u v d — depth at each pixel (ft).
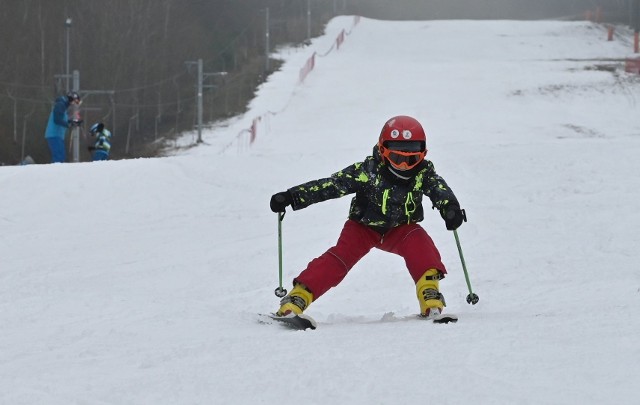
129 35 171.32
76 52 165.48
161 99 171.42
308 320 15.53
